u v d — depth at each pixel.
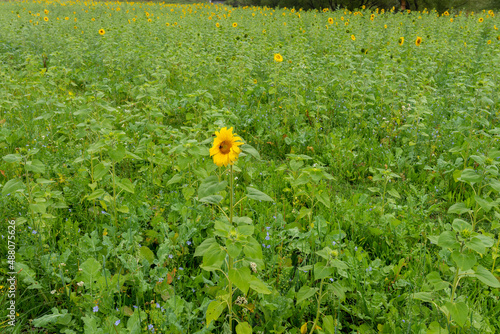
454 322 2.29
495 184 2.54
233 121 5.82
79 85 8.42
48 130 5.37
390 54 9.30
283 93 7.25
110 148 3.07
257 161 5.05
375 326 2.50
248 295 2.63
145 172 4.25
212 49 10.38
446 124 5.66
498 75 6.84
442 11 30.08
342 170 4.79
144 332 2.24
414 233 3.36
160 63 8.04
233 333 2.46
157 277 2.63
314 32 13.23
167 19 17.05
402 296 2.63
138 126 5.18
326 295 2.60
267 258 2.94
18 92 7.06
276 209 3.58
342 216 3.61
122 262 2.69
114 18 17.97
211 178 2.30
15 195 3.22
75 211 3.60
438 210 4.06
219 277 2.67
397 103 6.18
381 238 3.34
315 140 5.49
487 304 2.65
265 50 9.84
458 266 1.93
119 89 7.39
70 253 2.79
